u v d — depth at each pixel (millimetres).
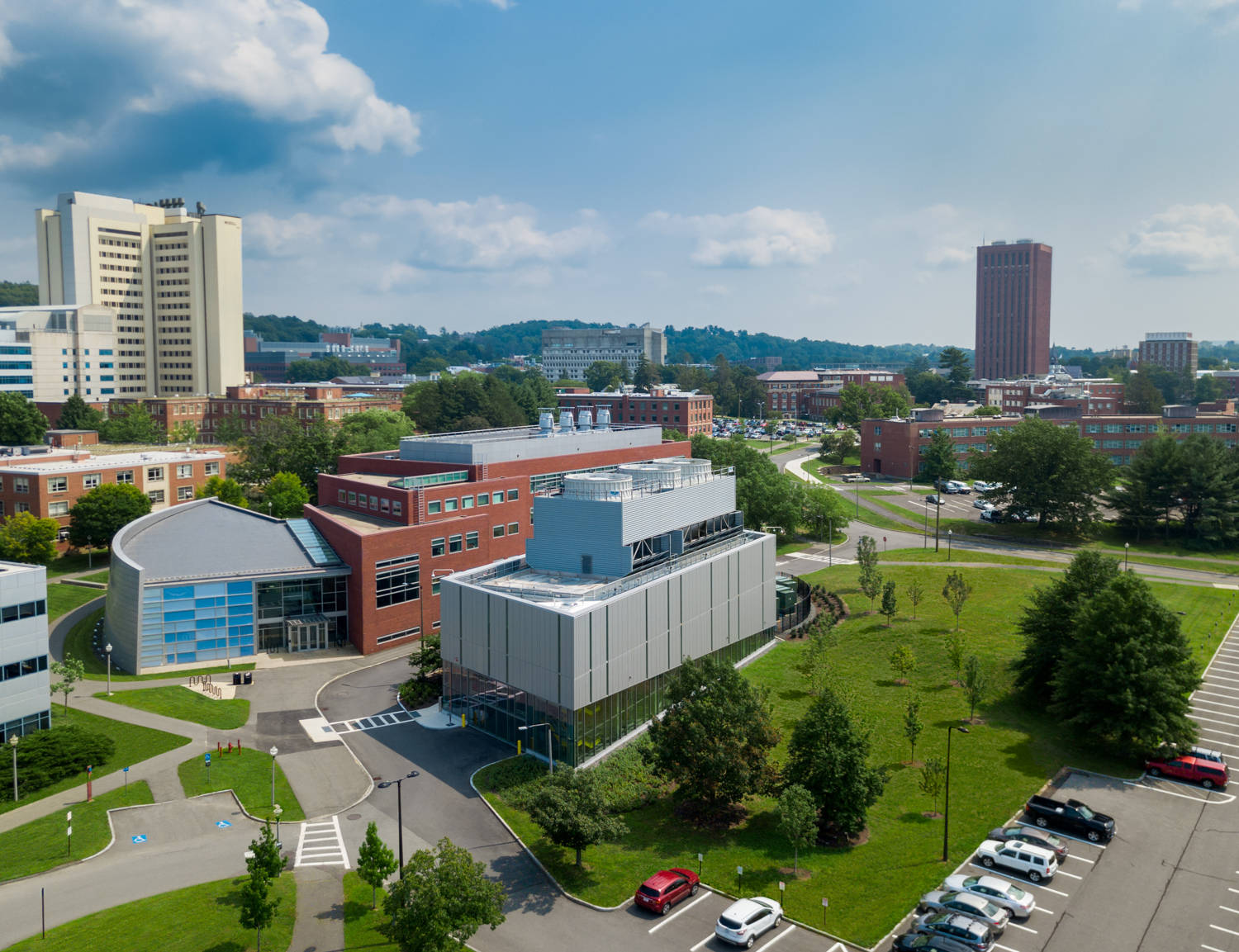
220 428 199875
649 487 79625
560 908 46781
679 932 44531
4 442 176750
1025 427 144250
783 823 48719
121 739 67250
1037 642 71875
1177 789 58312
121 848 52594
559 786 51031
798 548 132000
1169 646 61844
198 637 86062
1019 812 55344
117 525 120000
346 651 89812
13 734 62844
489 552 102500
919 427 196000
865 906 46156
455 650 71375
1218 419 186875
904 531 144250
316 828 55062
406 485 101000
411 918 40969
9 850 52125
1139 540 133750
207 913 45844
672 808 57188
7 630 62344
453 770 62719
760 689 60562
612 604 64500
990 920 43031
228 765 63219
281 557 91000
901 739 65562
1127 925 44156
